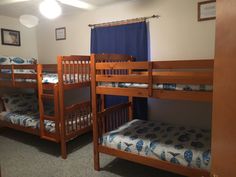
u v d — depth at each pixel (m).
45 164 2.62
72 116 2.91
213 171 0.88
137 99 3.25
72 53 3.97
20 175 2.37
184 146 2.01
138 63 2.06
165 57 3.04
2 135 3.66
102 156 2.83
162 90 1.98
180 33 2.90
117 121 3.04
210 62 1.88
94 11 3.59
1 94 3.96
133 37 3.21
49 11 3.02
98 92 2.35
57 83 2.69
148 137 2.27
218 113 0.82
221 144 0.81
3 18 3.91
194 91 1.84
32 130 3.06
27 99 3.87
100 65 2.29
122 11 3.31
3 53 3.93
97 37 3.54
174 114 3.10
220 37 0.79
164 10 2.98
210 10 2.67
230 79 0.73
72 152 2.95
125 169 2.48
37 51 4.46
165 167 2.00
